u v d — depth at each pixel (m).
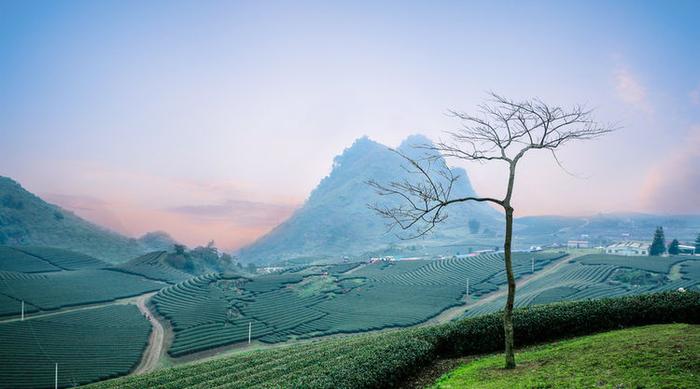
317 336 88.06
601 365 13.20
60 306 105.56
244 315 103.31
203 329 91.38
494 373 14.62
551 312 19.53
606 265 138.62
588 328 19.22
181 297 116.12
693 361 12.17
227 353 78.56
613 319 19.11
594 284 117.44
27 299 107.69
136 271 158.38
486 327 19.16
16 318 93.75
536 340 19.23
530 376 13.41
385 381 15.51
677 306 18.48
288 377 16.64
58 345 77.44
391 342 19.00
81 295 118.06
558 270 142.75
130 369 69.56
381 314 104.25
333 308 111.19
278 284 134.25
